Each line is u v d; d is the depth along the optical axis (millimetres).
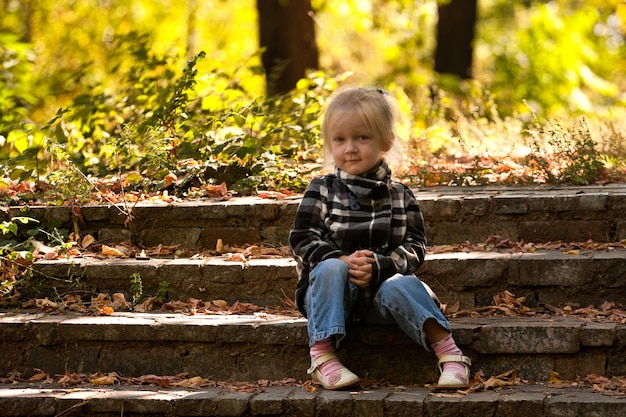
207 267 6668
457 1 20562
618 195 6984
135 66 11180
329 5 22281
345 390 5477
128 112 10828
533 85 21906
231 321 6035
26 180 8453
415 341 5688
